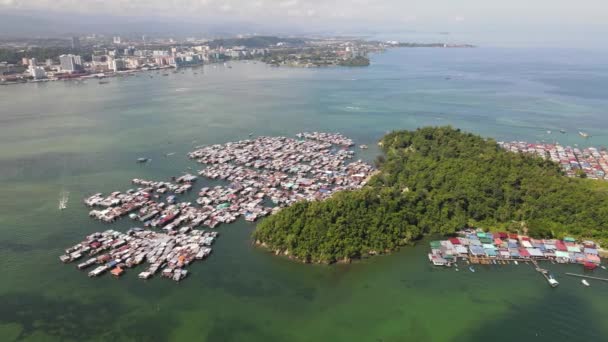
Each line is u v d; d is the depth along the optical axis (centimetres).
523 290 14362
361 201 18000
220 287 14475
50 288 14362
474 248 16462
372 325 12838
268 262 15900
